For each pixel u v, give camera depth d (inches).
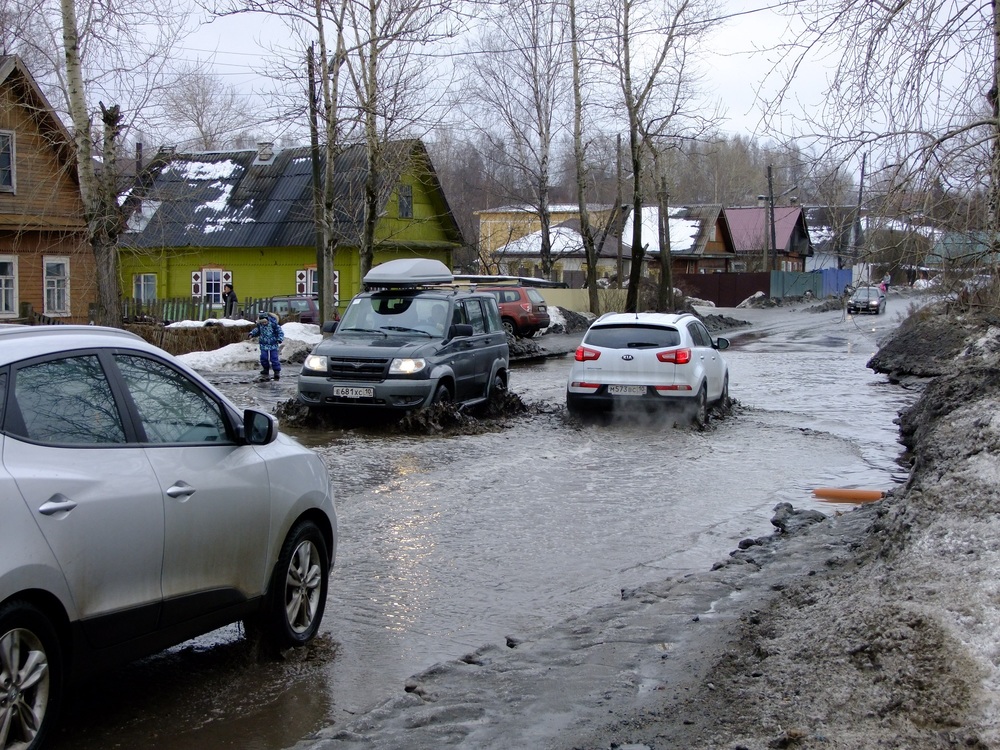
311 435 559.8
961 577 194.7
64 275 1167.6
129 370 190.2
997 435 252.1
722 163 3043.8
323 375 575.2
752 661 198.8
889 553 231.6
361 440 542.9
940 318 948.0
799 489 423.8
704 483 434.3
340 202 1331.2
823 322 1956.2
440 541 330.6
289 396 758.5
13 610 151.3
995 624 171.5
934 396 536.7
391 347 574.6
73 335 181.8
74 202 1153.4
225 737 181.8
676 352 588.7
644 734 171.6
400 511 373.1
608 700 189.5
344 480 430.9
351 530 343.6
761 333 1649.9
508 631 245.4
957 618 176.6
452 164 2261.3
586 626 236.2
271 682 209.0
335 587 279.3
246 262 1681.8
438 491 410.3
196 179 1781.5
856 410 692.1
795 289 2787.9
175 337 1053.8
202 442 201.2
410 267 633.6
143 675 210.8
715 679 191.8
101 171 717.3
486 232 2284.7
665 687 194.4
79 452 170.1
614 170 1969.7
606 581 288.4
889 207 320.8
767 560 293.7
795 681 180.1
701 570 298.4
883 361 967.0
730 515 373.7
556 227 2191.2
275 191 1726.1
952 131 312.7
